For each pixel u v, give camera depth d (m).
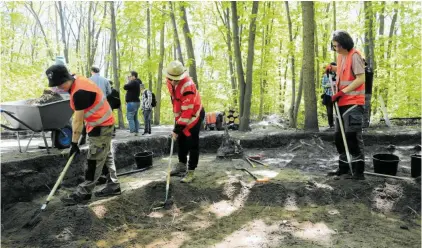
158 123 13.89
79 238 3.87
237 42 10.22
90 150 4.46
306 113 8.77
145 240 3.90
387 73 12.89
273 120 15.66
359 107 4.84
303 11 8.53
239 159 6.92
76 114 4.08
